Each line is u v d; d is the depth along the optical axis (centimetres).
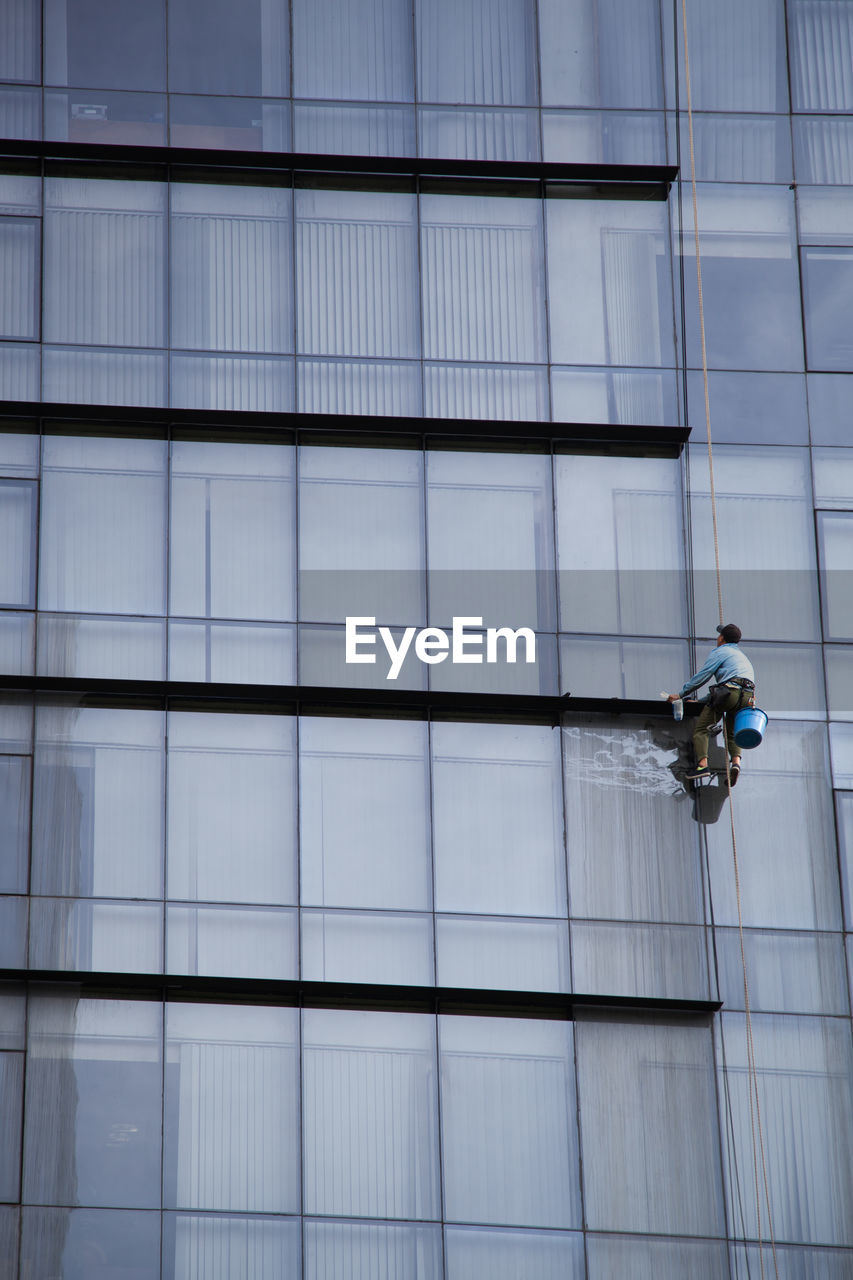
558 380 5156
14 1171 4516
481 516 5062
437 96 5312
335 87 5294
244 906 4741
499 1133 4628
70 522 4984
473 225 5250
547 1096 4662
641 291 5231
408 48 5338
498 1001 4722
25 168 5188
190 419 5041
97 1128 4562
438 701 4906
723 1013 4744
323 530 5031
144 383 5078
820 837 4888
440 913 4772
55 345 5081
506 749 4916
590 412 5134
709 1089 4681
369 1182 4578
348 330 5156
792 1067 4706
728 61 5403
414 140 5281
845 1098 4684
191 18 5306
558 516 5072
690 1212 4584
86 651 4897
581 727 4944
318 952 4722
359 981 4700
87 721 4856
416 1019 4706
